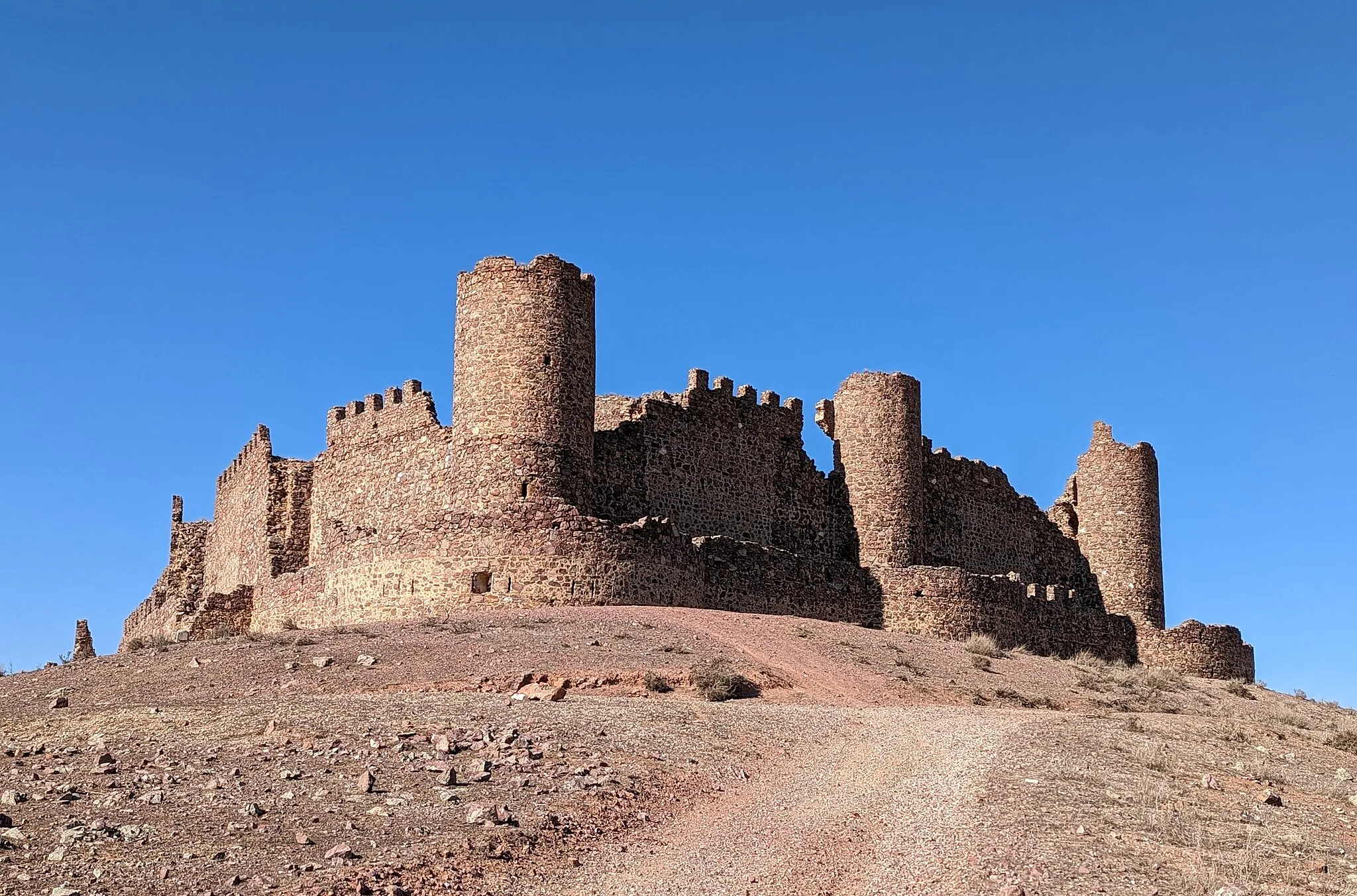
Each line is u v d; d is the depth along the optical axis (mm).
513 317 52750
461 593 50906
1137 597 72938
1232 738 37875
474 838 22938
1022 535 75188
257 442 69750
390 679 39156
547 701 35781
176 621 70938
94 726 31797
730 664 42312
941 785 28406
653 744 31047
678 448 60531
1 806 23953
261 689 38375
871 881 21891
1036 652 65250
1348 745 40188
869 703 41688
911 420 65500
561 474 52000
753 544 57219
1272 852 24672
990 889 21234
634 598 51094
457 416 53281
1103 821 25562
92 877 20219
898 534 64125
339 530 58062
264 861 21250
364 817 23797
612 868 22406
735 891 21297
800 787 28328
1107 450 74500
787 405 66188
